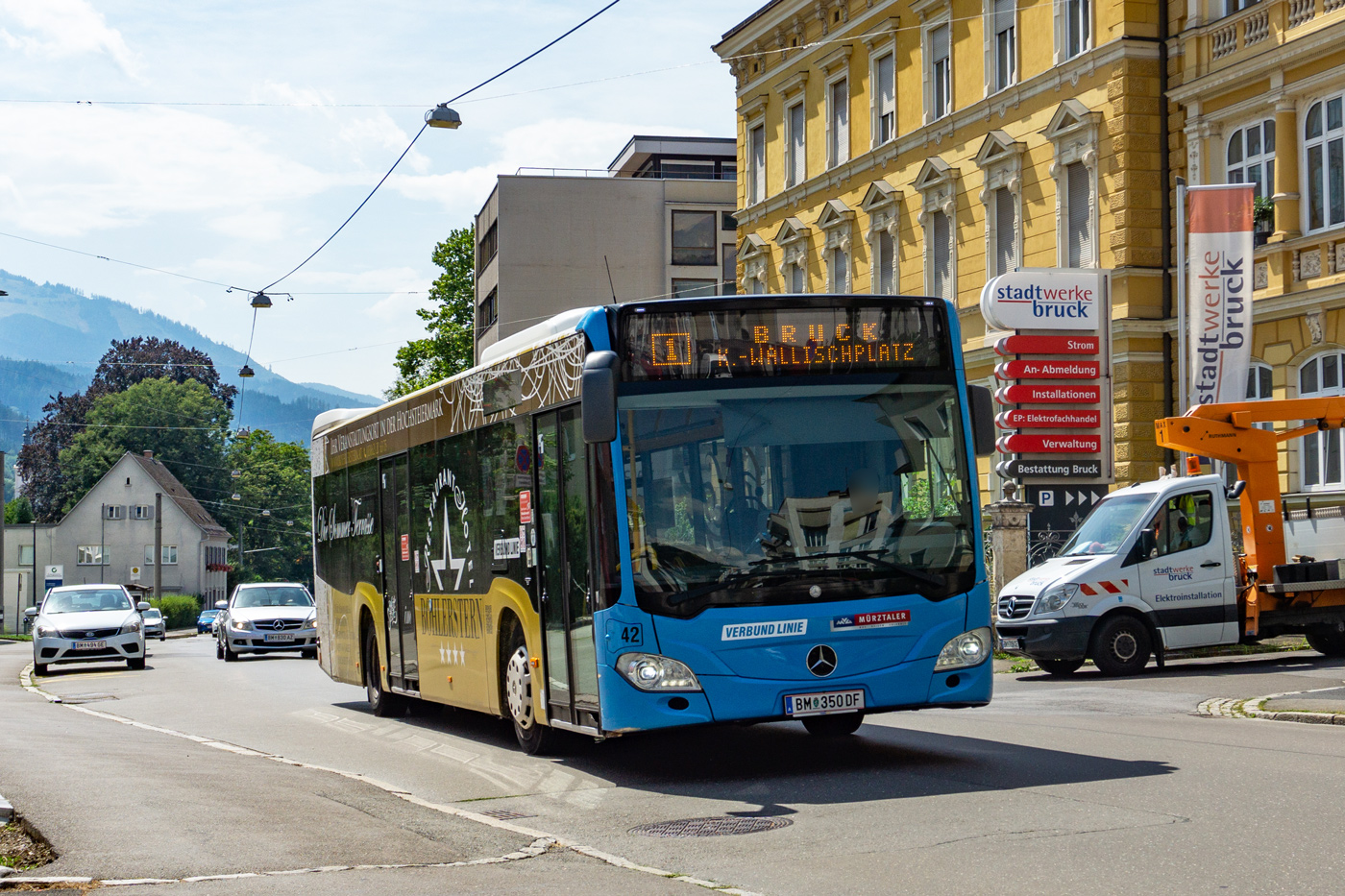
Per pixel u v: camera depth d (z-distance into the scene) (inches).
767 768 438.6
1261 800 336.5
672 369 412.2
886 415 419.8
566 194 2536.9
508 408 490.9
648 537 402.6
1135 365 1106.7
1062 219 1190.3
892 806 353.7
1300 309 987.9
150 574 4153.5
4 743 531.2
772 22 1627.7
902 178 1418.6
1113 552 751.7
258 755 502.0
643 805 380.5
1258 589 765.3
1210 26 1067.3
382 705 673.6
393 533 642.8
